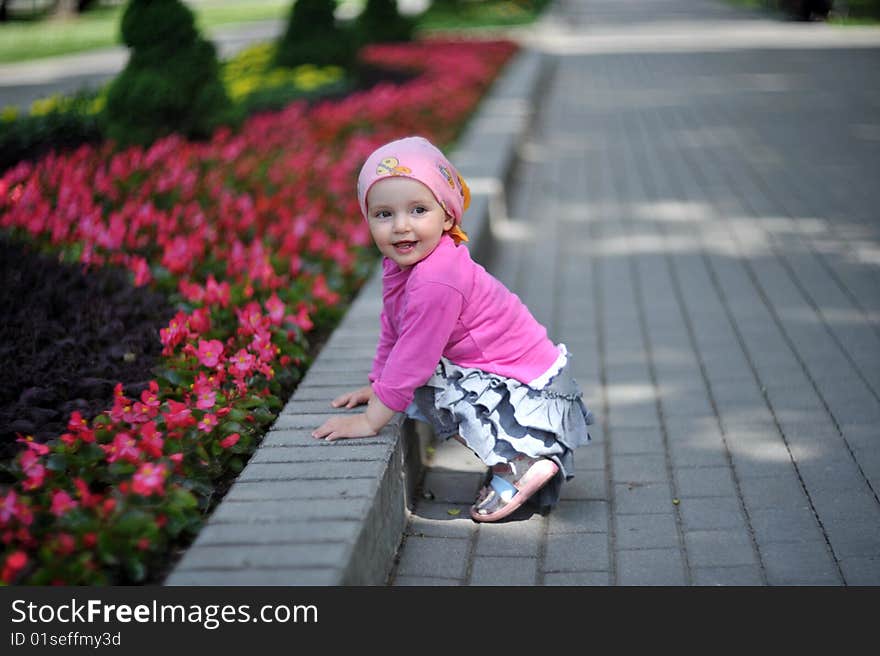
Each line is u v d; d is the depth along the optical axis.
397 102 13.97
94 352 5.41
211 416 4.27
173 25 10.83
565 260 8.75
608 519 4.55
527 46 25.41
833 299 7.41
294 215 8.16
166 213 8.08
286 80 16.42
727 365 6.31
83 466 4.03
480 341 4.21
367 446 4.19
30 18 42.47
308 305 6.04
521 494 4.31
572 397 4.35
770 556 4.20
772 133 14.12
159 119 10.69
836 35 27.00
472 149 11.28
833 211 9.90
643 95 18.23
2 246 6.48
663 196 10.87
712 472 4.95
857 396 5.74
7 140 9.96
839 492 4.69
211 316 5.60
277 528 3.55
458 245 4.23
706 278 8.05
